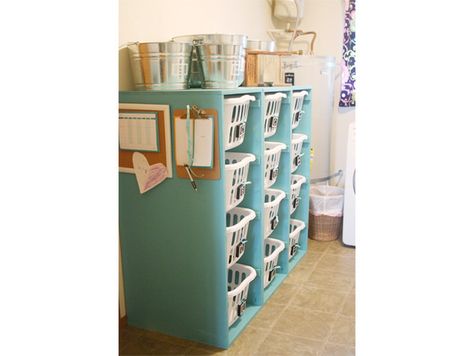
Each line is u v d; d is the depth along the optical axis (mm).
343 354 2297
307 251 3771
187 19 2949
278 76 3172
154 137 2221
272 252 3166
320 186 4219
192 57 2496
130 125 2271
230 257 2451
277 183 3236
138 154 2289
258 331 2521
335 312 2727
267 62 2980
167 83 2316
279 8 4121
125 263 2498
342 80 4215
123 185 2389
